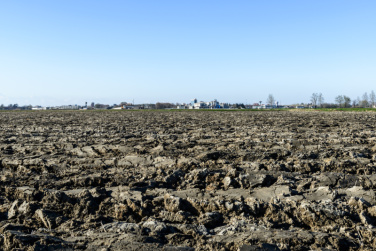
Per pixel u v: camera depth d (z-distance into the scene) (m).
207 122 26.83
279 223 5.56
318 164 8.98
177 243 4.82
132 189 7.17
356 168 8.80
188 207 6.28
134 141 14.06
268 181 7.57
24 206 6.11
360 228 5.09
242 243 4.67
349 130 18.17
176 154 11.10
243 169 8.65
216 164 9.46
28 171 9.15
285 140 13.07
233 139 14.15
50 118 37.03
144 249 4.50
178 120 30.80
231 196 6.54
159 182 7.82
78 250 4.49
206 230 5.21
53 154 11.23
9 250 4.60
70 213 6.04
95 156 11.04
